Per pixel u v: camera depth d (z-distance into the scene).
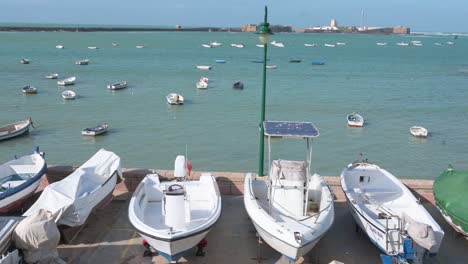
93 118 46.97
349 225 13.30
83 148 36.72
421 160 35.25
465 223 11.50
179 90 66.00
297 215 11.91
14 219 10.78
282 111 51.94
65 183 12.89
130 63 106.06
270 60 122.38
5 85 67.50
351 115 46.81
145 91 64.50
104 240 12.04
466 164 34.47
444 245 12.15
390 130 44.16
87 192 13.04
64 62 104.75
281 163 12.48
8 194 13.66
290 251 10.34
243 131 42.66
